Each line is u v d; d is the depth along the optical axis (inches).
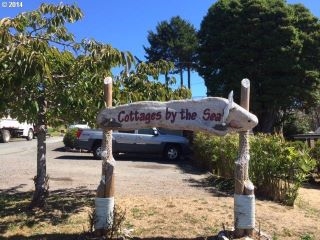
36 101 331.0
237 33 1397.6
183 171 668.1
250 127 292.7
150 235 316.8
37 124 372.8
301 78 1381.6
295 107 1476.4
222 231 309.7
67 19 374.0
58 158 812.6
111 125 304.5
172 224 343.9
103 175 306.8
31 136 1336.1
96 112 358.3
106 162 306.7
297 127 1601.9
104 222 304.2
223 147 555.5
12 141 1258.0
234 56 1395.2
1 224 340.8
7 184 505.7
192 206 401.4
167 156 832.3
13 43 286.5
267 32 1376.7
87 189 481.4
